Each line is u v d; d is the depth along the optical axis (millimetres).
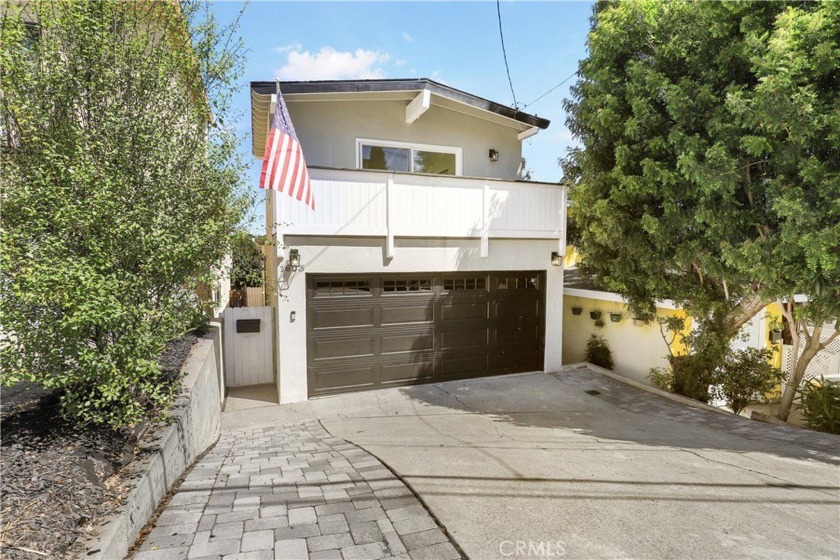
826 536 2760
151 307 3398
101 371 2898
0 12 3145
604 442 5059
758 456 4504
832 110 4480
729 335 7117
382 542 2549
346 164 8570
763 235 5629
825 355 9195
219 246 3975
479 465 4055
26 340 2762
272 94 7184
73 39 3248
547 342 9188
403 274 8078
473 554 2457
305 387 7449
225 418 6812
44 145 3049
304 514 2896
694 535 2750
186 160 3914
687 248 6254
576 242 9875
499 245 8656
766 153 5422
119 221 3000
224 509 2961
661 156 6277
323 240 7391
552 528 2799
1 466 2609
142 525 2633
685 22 5754
